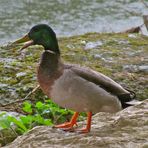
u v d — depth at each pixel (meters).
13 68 14.95
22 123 12.09
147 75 14.87
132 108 10.29
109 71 14.93
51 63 8.91
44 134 9.26
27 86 13.95
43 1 32.12
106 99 8.95
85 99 8.82
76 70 8.84
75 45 17.00
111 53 16.25
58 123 12.66
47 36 9.29
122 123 9.45
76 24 27.38
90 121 9.11
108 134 9.00
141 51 16.58
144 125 9.34
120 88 9.10
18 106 13.29
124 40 17.56
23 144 9.09
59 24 27.41
